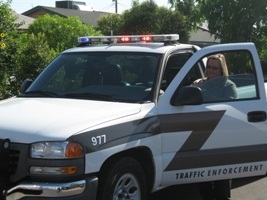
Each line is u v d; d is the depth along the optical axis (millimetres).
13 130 4438
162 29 23109
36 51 10711
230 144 5480
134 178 4902
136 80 5406
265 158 5691
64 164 4270
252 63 5781
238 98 5625
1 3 11039
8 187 4363
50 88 5719
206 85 5539
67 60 6000
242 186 6984
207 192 6180
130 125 4773
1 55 10570
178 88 5285
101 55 5828
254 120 5609
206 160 5336
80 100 5270
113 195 4668
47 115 4684
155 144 5008
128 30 24312
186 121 5211
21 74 10609
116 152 4605
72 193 4285
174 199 6328
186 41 22766
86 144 4367
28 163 4312
